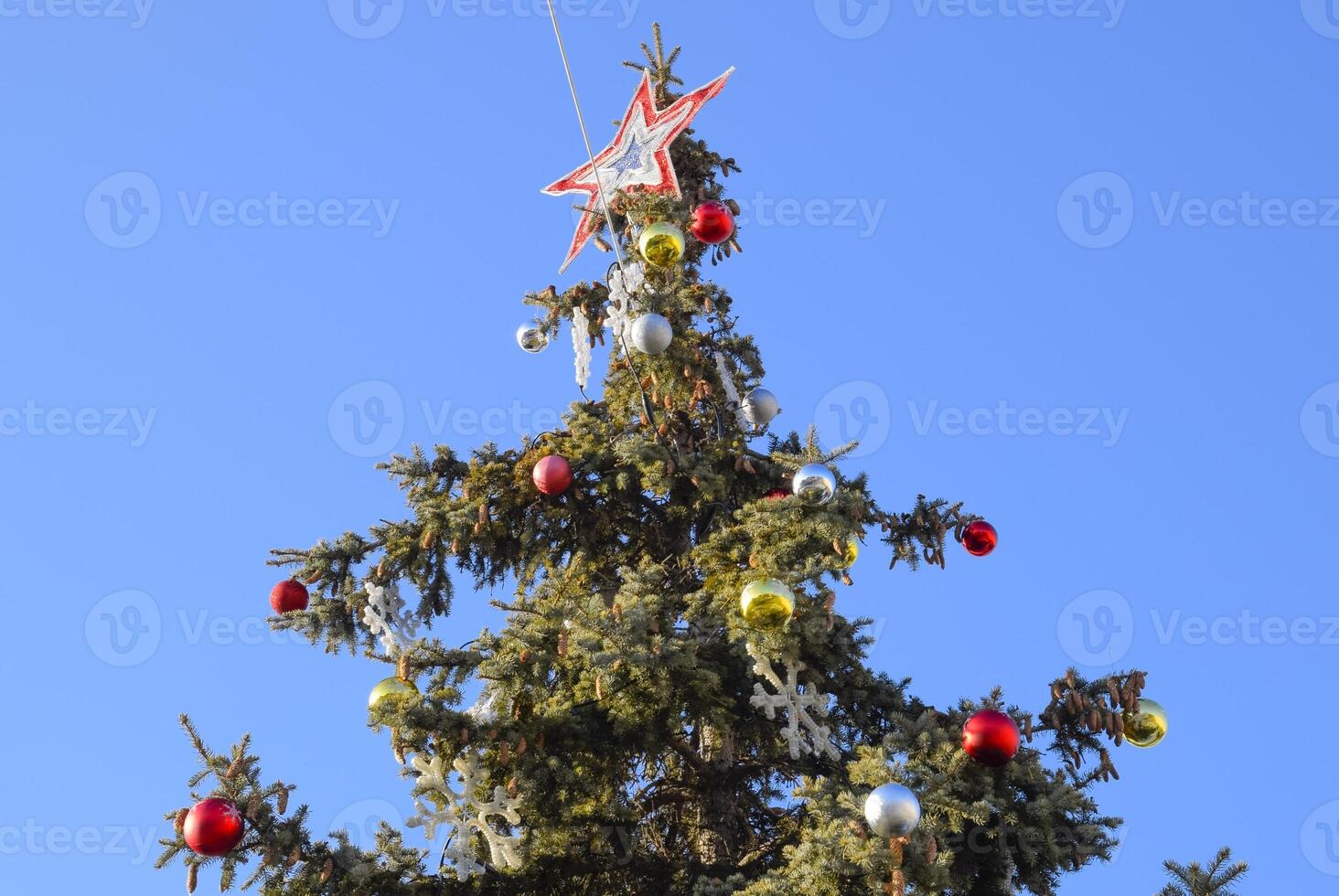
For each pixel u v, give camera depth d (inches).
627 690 526.3
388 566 602.2
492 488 608.7
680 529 639.8
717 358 636.1
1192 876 457.4
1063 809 482.6
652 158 659.4
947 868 449.7
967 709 504.1
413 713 490.9
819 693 550.0
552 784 514.9
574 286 675.4
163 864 463.2
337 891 478.3
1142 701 514.3
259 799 465.7
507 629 515.2
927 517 621.0
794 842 546.3
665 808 584.4
